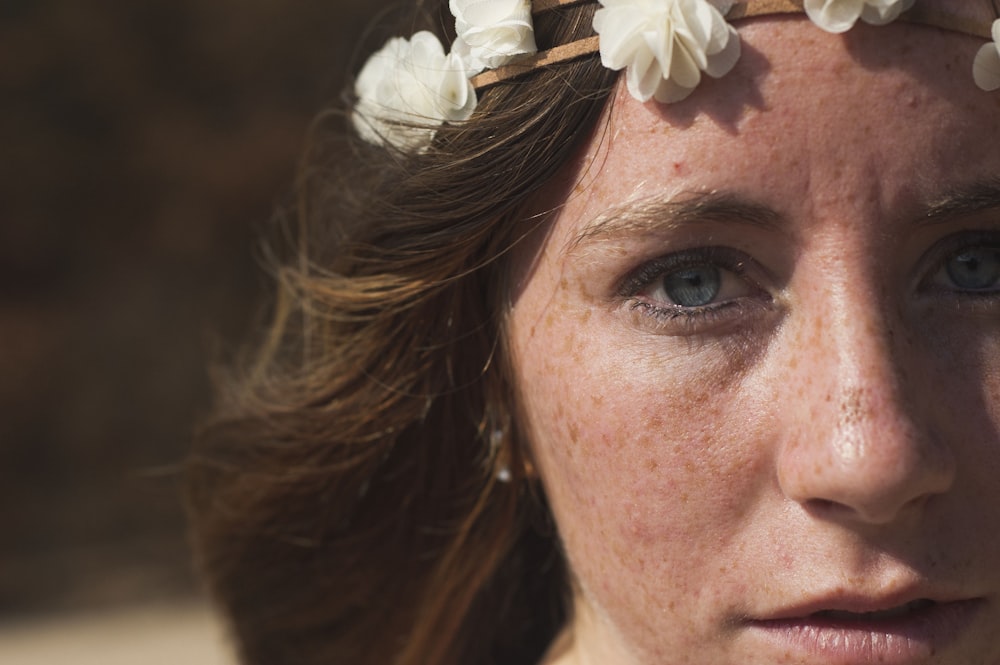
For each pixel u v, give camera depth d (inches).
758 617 18.7
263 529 24.2
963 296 18.6
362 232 21.4
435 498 23.2
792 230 18.3
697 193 18.4
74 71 70.7
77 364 67.4
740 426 18.6
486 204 19.7
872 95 18.1
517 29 19.2
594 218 18.9
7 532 61.1
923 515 18.2
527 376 19.9
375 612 24.5
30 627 51.7
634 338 19.0
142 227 70.8
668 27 18.2
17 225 68.7
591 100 18.9
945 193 18.2
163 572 57.2
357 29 70.2
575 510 19.8
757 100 18.2
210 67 71.8
